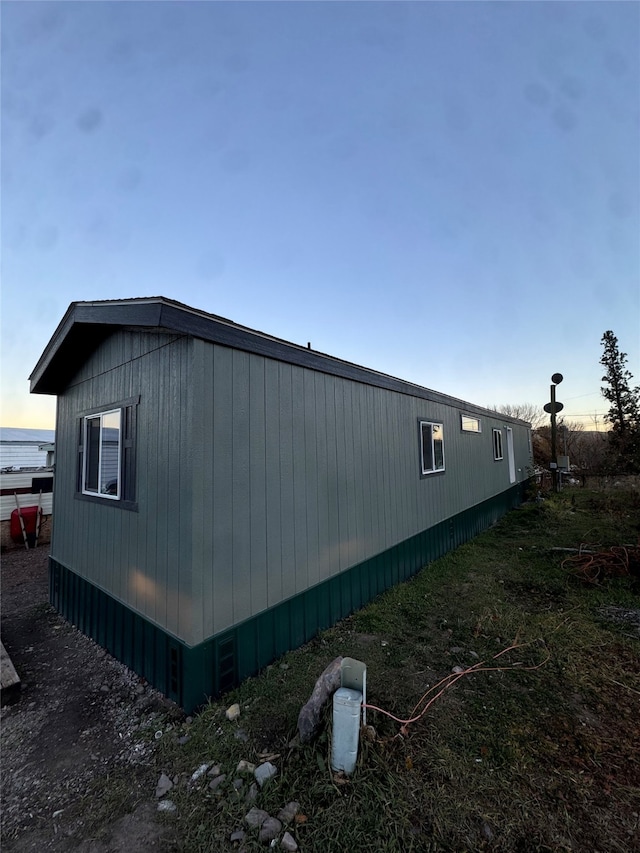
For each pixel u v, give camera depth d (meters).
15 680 2.84
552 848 1.54
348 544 4.12
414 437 5.76
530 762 2.00
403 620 3.89
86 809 1.85
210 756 2.11
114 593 3.44
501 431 10.54
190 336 2.61
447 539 6.62
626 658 3.07
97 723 2.54
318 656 3.17
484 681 2.78
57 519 4.76
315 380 3.77
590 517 8.88
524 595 4.50
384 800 1.74
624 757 2.04
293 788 1.84
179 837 1.66
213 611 2.63
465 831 1.62
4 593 5.23
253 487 2.99
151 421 3.01
